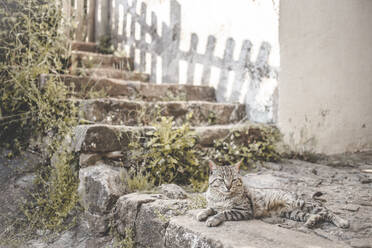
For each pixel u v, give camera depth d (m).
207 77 6.14
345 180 4.03
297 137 5.27
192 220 2.59
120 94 5.15
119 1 7.70
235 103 5.54
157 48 6.93
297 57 5.23
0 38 4.70
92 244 3.08
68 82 4.65
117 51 7.58
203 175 3.93
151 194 3.16
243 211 2.67
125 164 3.72
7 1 4.63
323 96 5.66
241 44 5.55
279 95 5.00
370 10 6.45
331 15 5.71
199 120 5.11
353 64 6.18
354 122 6.25
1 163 4.23
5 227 3.37
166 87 5.62
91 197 3.29
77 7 6.98
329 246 2.12
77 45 6.91
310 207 2.69
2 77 4.46
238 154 4.36
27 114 4.43
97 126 3.52
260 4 5.20
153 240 2.68
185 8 6.43
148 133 3.76
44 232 3.35
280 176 4.05
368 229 2.48
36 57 4.75
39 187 3.89
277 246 2.08
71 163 3.68
